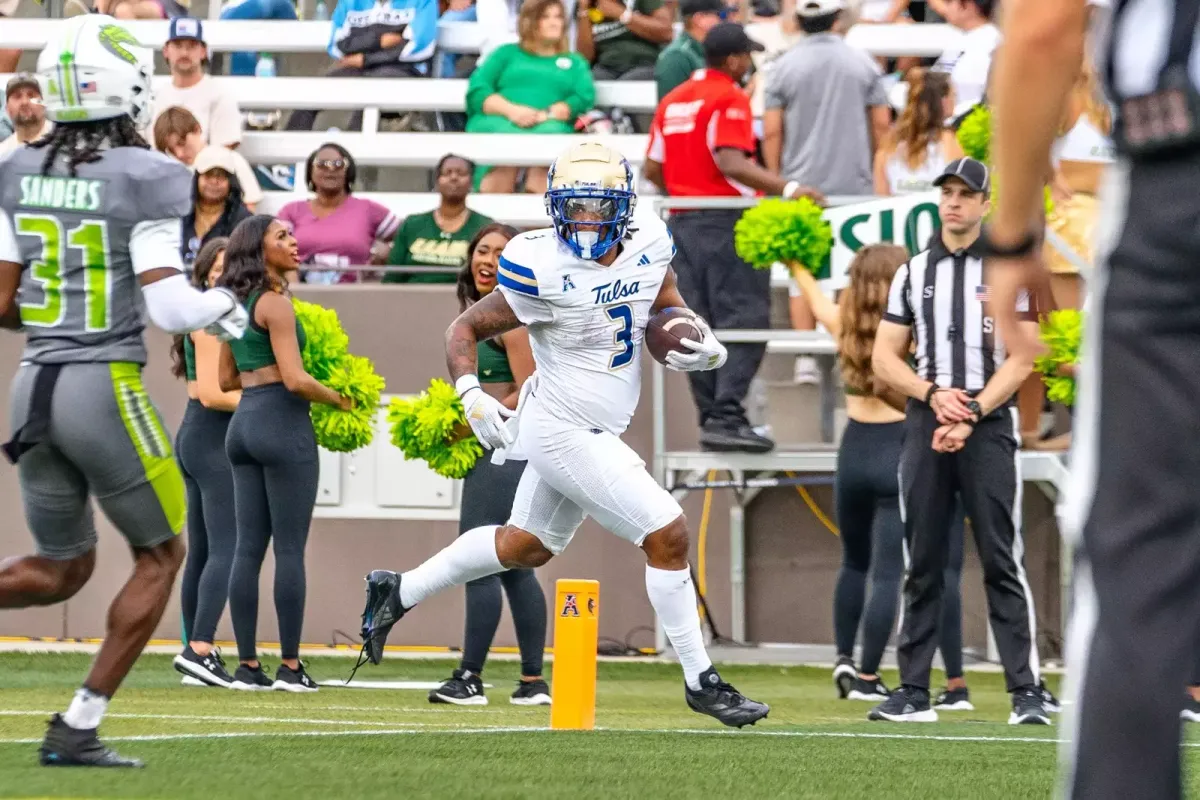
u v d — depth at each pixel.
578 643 17.25
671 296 17.50
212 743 14.21
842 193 29.39
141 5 41.16
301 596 23.17
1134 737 5.87
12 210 12.41
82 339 12.34
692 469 30.03
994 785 12.48
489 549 18.09
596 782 11.98
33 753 13.07
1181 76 5.90
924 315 20.64
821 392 29.75
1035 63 6.06
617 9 38.28
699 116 28.56
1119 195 6.11
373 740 14.81
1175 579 5.91
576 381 17.00
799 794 11.62
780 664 30.98
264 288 22.42
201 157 30.89
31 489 12.75
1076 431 6.24
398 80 38.62
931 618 20.56
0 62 40.69
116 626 12.39
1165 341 5.95
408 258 33.06
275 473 22.70
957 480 20.41
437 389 21.31
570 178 16.36
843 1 29.69
